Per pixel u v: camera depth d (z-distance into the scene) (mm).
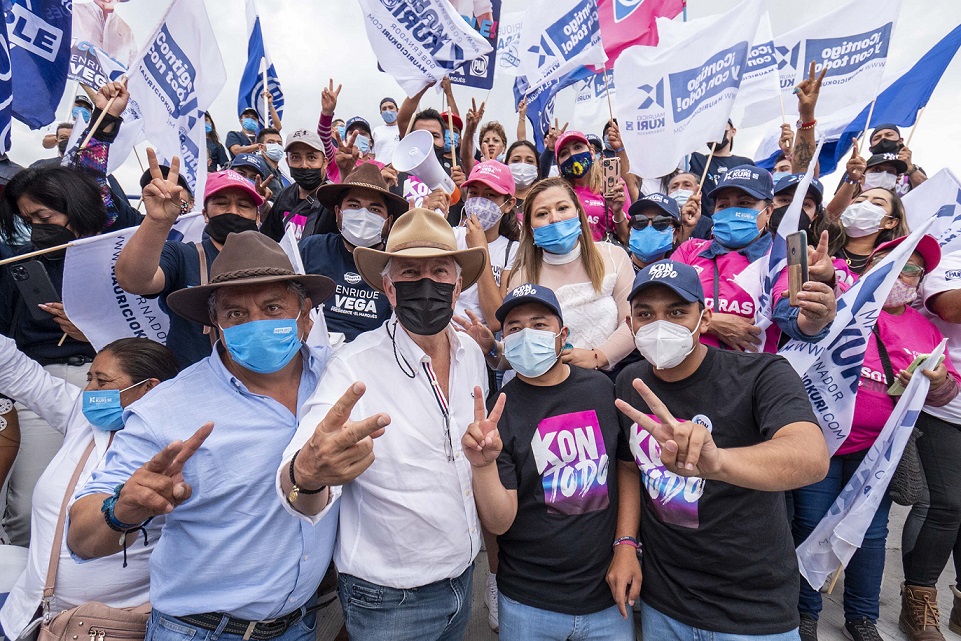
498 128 6246
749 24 3719
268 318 1876
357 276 3107
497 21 4773
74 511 1626
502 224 3971
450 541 1936
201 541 1758
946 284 2977
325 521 1922
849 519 2590
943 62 5148
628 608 2258
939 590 3523
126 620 1938
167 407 1815
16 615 2039
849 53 4727
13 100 3322
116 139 3723
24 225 2984
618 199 4609
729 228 3029
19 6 3322
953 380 2861
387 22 4258
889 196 3371
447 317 2012
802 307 2307
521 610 2141
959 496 2877
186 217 3355
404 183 4520
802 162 4508
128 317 2779
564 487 2129
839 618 3100
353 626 1954
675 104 4090
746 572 1959
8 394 2500
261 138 6484
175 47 3635
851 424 2672
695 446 1479
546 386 2291
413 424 1930
